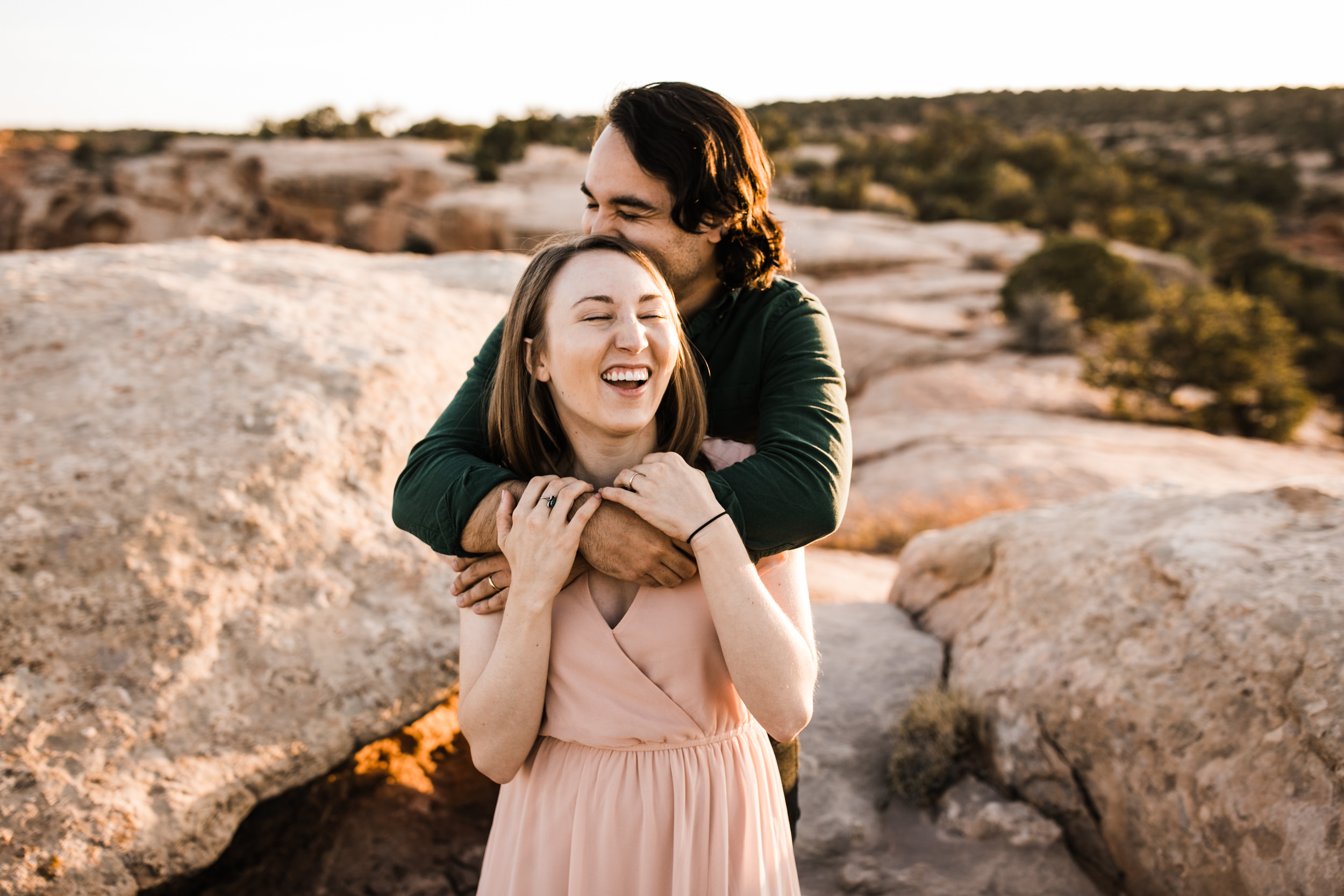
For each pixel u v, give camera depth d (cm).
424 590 269
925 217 4262
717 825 147
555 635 147
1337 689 193
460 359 355
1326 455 1270
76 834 194
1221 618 226
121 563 237
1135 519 300
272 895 236
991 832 255
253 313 340
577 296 133
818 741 293
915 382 1755
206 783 212
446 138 6112
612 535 137
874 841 260
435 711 301
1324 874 178
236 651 236
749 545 140
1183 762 216
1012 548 329
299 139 6062
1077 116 11119
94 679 219
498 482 145
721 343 167
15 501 241
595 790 146
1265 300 1634
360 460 290
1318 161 8431
